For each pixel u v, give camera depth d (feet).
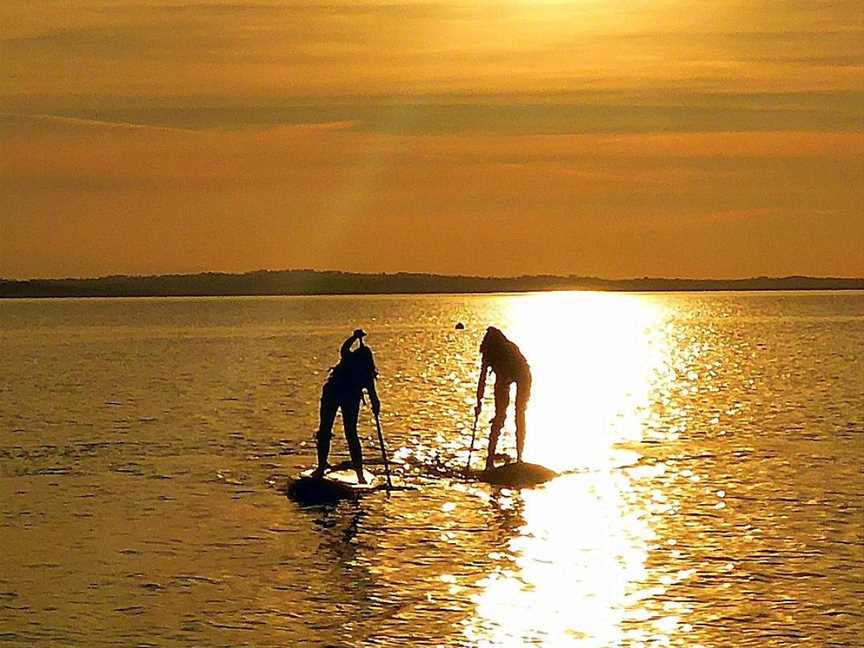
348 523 79.92
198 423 139.33
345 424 94.58
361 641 55.72
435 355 298.35
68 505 86.94
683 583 64.54
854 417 142.10
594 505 84.94
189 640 56.34
